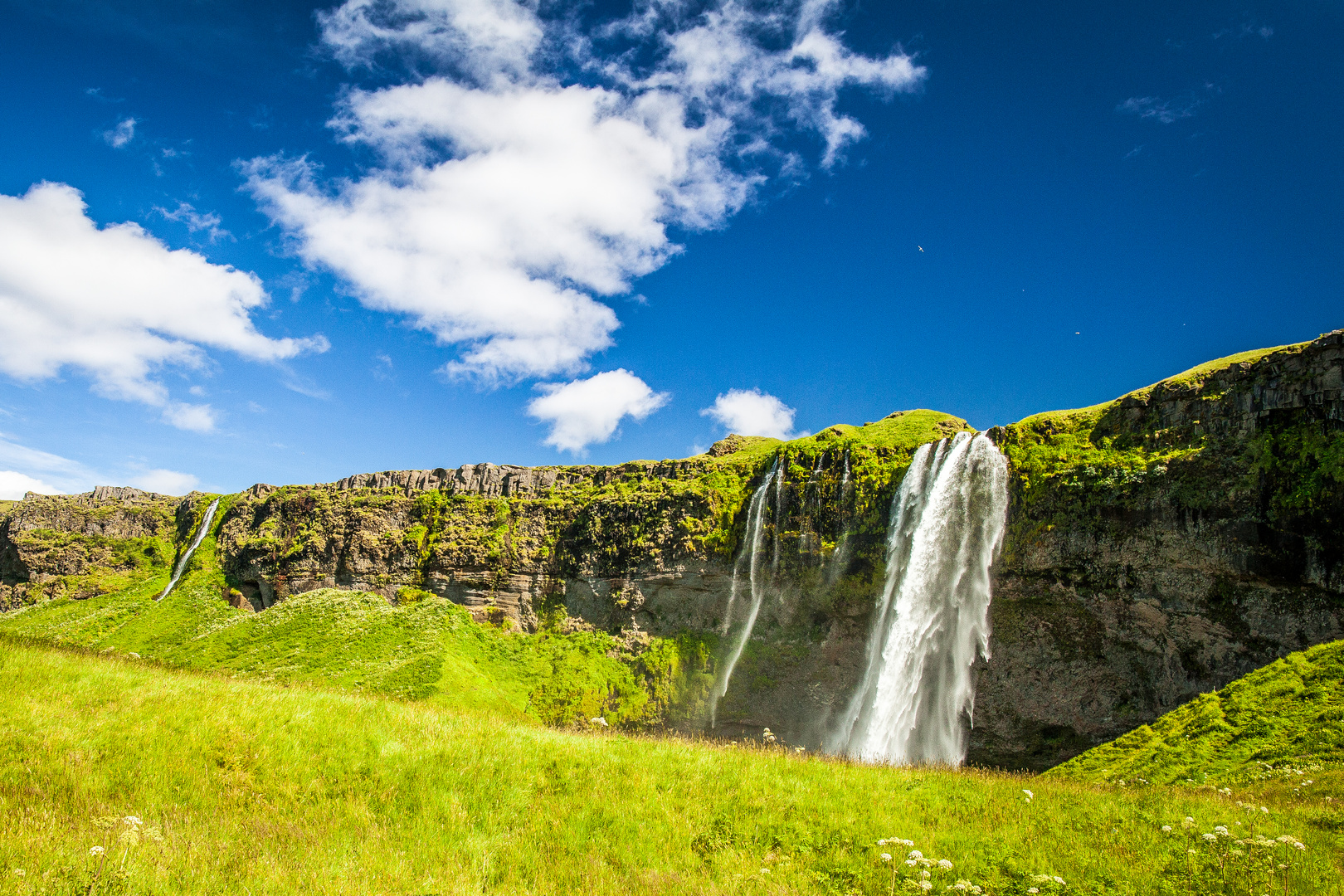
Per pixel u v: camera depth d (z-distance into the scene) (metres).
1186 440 56.31
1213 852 16.77
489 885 15.91
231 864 15.18
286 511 128.25
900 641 68.50
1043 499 61.72
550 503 111.06
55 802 17.23
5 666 23.19
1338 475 47.47
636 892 15.83
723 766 22.45
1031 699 60.62
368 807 19.12
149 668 26.66
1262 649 49.97
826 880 16.70
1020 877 16.42
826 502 79.81
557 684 88.19
